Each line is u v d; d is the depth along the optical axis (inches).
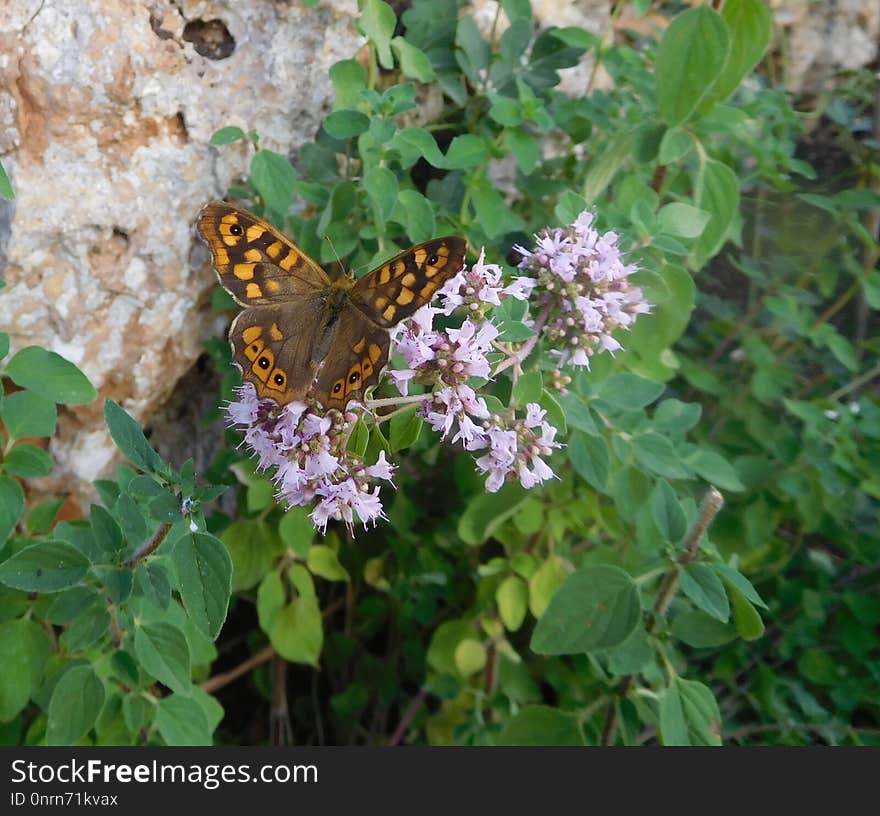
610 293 7.4
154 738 8.5
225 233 6.4
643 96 10.0
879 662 10.4
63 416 9.3
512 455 7.0
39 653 7.6
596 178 9.3
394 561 11.1
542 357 7.6
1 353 7.3
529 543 10.2
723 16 8.5
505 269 8.6
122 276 8.9
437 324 7.8
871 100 13.1
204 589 6.2
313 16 9.2
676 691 7.8
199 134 8.9
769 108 11.4
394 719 11.8
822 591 10.9
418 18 9.6
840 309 13.2
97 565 6.8
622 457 8.5
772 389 11.3
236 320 6.5
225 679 10.8
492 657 10.3
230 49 8.9
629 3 11.4
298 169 9.8
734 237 10.8
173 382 9.8
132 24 8.4
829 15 13.0
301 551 9.3
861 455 11.0
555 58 9.9
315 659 9.8
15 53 8.0
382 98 8.3
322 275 6.6
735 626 7.8
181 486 6.4
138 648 7.1
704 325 12.4
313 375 6.4
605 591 7.5
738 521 10.9
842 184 12.8
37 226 8.4
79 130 8.4
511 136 8.9
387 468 6.9
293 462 6.6
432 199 9.5
